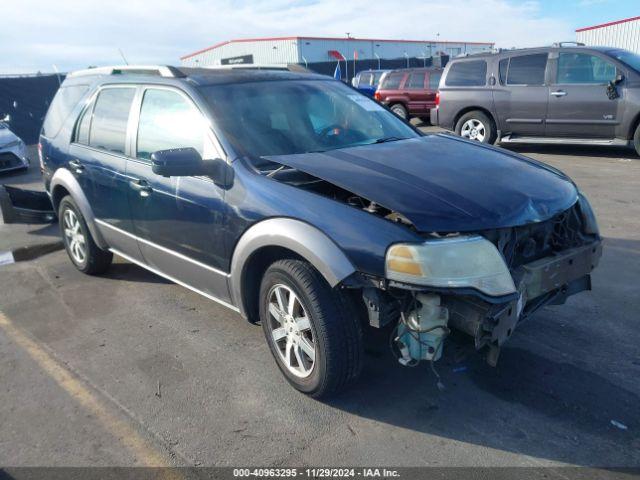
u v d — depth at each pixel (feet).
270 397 10.50
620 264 16.11
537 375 10.76
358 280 8.87
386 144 12.12
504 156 11.76
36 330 13.65
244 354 12.09
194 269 12.15
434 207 8.89
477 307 8.55
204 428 9.69
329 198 9.55
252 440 9.34
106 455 9.14
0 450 9.37
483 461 8.62
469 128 37.27
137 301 15.10
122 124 14.06
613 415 9.53
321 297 9.30
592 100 31.83
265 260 10.87
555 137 34.06
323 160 10.54
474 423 9.50
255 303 11.28
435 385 10.61
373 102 14.67
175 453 9.11
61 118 17.12
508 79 34.94
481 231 8.87
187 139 12.03
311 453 8.98
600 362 11.12
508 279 8.73
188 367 11.65
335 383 9.62
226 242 10.90
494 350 8.87
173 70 13.10
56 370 11.76
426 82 53.98
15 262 18.93
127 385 11.09
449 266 8.39
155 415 10.11
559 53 32.96
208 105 11.81
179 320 13.84
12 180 36.60
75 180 15.76
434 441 9.12
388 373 11.07
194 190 11.46
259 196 10.18
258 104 12.39
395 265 8.48
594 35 77.20
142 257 14.12
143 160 13.16
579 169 29.84
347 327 9.34
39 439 9.61
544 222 9.99
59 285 16.55
